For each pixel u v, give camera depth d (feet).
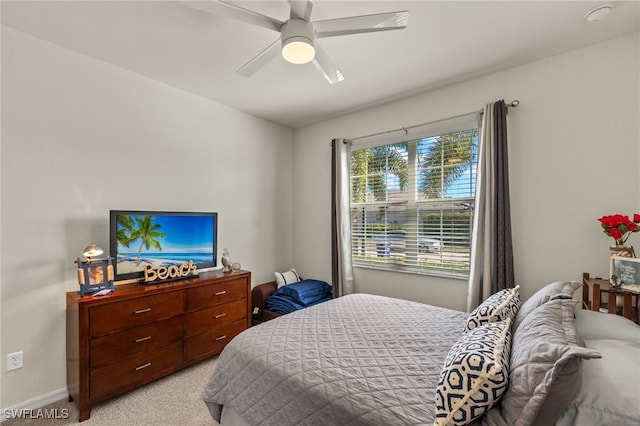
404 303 7.75
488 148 8.21
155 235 8.41
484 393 3.14
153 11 6.02
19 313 6.60
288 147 13.64
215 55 7.66
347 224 11.58
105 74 7.98
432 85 9.34
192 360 8.26
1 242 6.41
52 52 7.11
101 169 7.89
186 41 7.06
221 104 10.84
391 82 9.13
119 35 6.82
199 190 10.14
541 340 3.37
